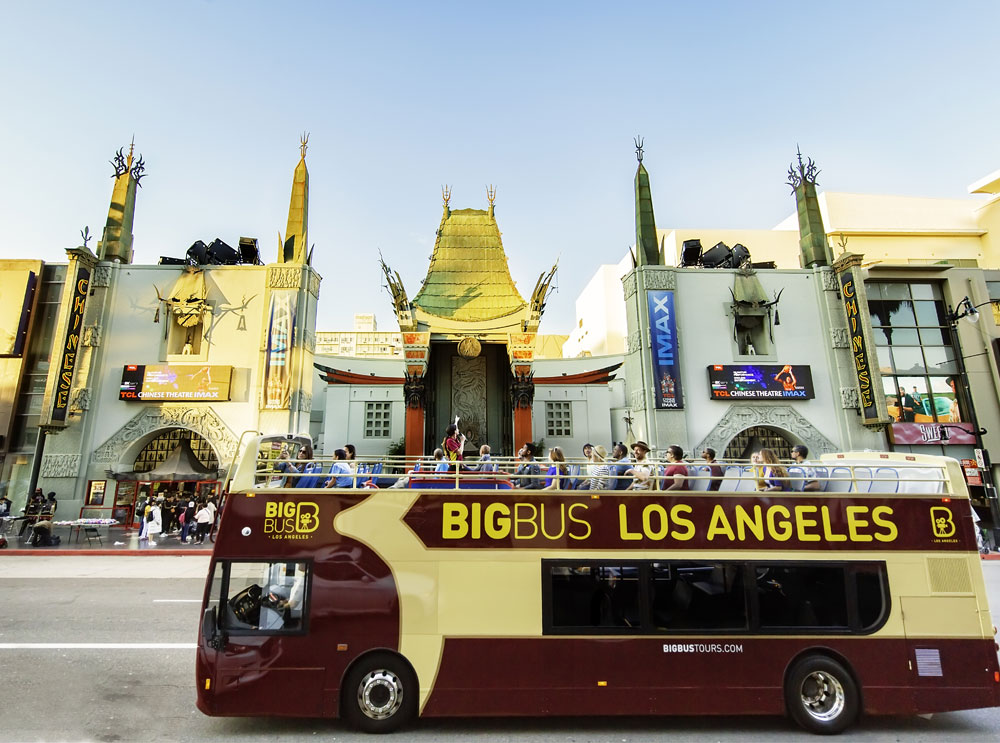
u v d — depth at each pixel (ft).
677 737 24.95
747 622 25.64
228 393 93.50
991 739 25.14
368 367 129.08
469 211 115.75
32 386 99.60
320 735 24.70
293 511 25.91
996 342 104.99
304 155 106.11
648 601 25.61
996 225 139.03
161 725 25.53
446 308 108.27
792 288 100.42
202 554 77.30
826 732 25.14
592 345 199.82
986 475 97.86
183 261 101.09
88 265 95.66
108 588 53.93
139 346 95.61
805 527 26.48
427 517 26.00
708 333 97.86
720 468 32.17
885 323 107.04
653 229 103.09
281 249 100.22
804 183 106.73
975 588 26.32
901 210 146.41
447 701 24.71
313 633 24.93
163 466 92.58
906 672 25.43
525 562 25.71
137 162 106.22
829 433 94.79
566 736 24.91
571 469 29.40
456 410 116.26
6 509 86.53
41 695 28.58
